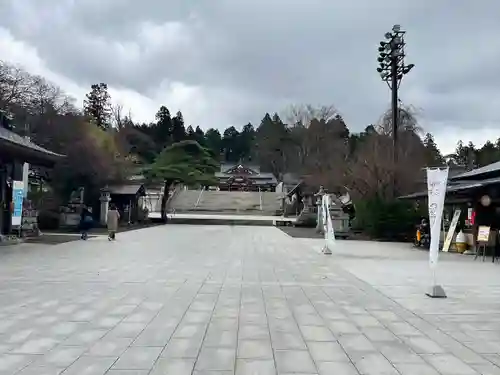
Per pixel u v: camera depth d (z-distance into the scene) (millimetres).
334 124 68688
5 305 7207
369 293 8758
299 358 4863
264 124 89750
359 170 29828
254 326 6133
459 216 19281
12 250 15812
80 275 10359
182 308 7137
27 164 21609
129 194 35375
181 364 4609
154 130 91625
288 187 65500
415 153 31516
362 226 27984
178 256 14664
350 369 4547
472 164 51812
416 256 16391
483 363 4793
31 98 34062
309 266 12727
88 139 31141
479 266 13445
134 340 5406
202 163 45031
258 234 27484
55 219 27156
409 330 6094
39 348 5062
